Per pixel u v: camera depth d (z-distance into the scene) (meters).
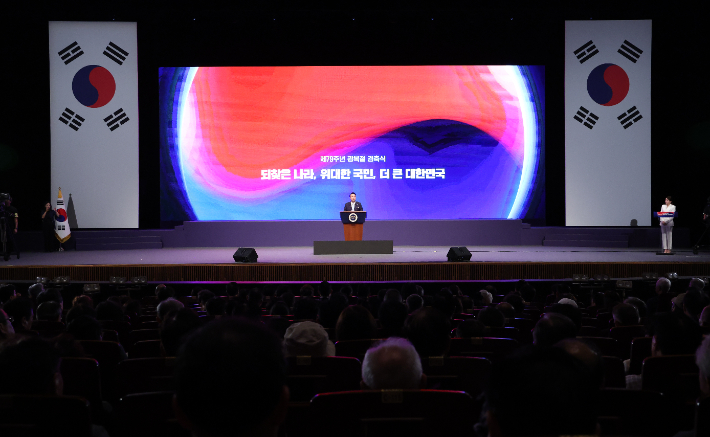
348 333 3.41
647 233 13.22
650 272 9.12
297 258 10.38
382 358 1.92
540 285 9.23
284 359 0.93
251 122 13.41
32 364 1.77
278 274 9.19
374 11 12.51
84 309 4.30
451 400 1.75
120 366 2.68
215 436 0.90
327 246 10.95
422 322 2.66
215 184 13.46
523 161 13.48
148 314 6.50
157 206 14.21
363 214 11.00
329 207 13.51
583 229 13.46
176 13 12.74
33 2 12.34
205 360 0.87
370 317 3.45
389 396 1.76
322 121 13.42
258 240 13.35
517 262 9.28
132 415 2.04
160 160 13.42
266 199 13.50
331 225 13.35
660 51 13.52
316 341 2.88
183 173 13.45
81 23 13.11
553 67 13.75
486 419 1.01
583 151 13.46
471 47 13.54
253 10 12.46
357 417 1.77
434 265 9.25
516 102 13.43
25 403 1.69
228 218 13.54
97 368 2.57
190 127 13.39
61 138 13.20
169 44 13.56
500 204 13.55
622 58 13.30
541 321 2.65
